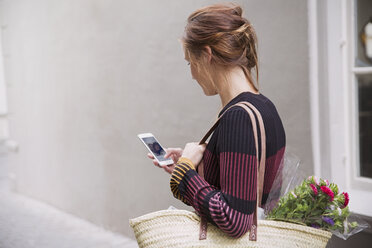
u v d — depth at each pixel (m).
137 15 3.03
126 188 3.35
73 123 3.89
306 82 2.03
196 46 1.18
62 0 3.82
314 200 1.24
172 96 2.84
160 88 2.93
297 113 2.08
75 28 3.70
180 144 2.82
